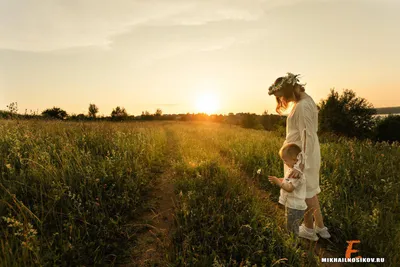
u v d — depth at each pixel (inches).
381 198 154.9
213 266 91.7
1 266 82.2
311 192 116.8
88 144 239.5
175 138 627.8
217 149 392.2
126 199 143.8
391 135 1070.4
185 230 117.6
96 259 100.3
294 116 113.7
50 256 92.5
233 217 128.3
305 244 112.0
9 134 207.3
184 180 192.7
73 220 113.0
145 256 106.9
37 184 142.3
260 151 292.2
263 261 97.7
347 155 236.2
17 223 91.5
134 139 293.9
